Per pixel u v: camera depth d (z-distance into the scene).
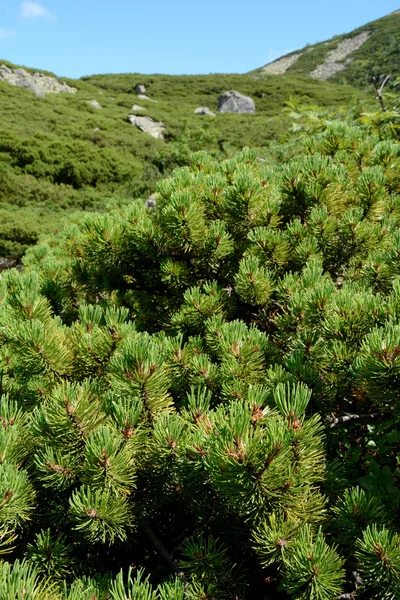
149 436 2.07
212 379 2.50
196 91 64.19
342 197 3.60
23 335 2.33
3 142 21.56
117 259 3.55
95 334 2.49
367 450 2.73
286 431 1.64
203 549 1.88
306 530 1.67
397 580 1.52
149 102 50.28
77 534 1.97
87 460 1.75
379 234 3.22
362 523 1.75
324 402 2.33
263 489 1.62
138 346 2.05
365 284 2.85
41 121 29.47
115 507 1.77
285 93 59.78
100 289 3.79
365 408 2.74
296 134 8.05
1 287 3.29
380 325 2.18
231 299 3.39
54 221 15.43
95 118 32.31
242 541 2.08
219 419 1.77
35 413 1.94
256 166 4.36
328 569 1.57
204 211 3.69
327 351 2.30
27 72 46.31
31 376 2.42
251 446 1.57
